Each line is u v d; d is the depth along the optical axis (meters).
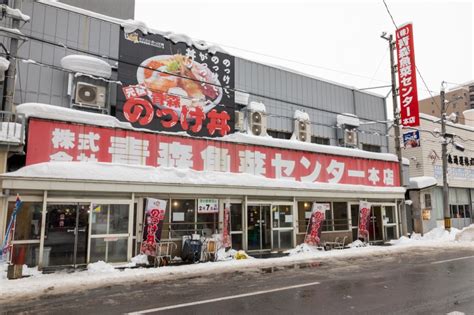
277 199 15.48
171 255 12.69
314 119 19.38
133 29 13.87
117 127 12.43
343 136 19.98
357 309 6.46
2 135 10.06
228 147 14.66
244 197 14.55
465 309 6.36
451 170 25.75
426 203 22.67
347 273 10.19
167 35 14.65
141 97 13.62
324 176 17.34
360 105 21.70
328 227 17.09
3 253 9.75
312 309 6.50
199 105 14.86
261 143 15.59
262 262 12.25
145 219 11.93
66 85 13.05
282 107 18.22
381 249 15.89
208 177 13.59
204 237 13.24
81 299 7.40
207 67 15.38
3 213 10.13
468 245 17.56
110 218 11.71
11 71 11.11
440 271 10.36
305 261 12.58
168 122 14.03
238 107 16.70
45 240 10.62
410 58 19.64
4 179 10.06
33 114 11.10
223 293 7.82
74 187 10.97
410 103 19.69
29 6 12.74
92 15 13.92
